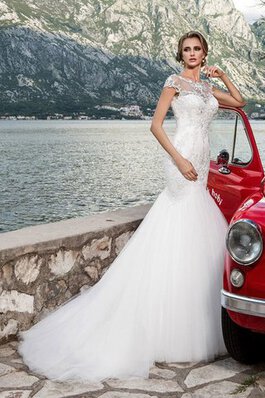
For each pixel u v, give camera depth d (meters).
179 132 3.87
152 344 3.62
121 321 3.68
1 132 154.38
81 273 4.41
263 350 3.69
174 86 3.82
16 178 50.31
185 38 3.91
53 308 4.21
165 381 3.41
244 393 3.26
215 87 4.29
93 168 58.59
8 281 3.90
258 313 3.18
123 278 3.83
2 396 3.21
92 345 3.64
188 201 3.84
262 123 102.50
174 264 3.73
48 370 3.50
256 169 4.57
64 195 40.72
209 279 3.76
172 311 3.66
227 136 4.80
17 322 3.98
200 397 3.22
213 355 3.72
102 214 5.11
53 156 74.00
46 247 4.11
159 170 56.66
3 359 3.69
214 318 3.73
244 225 3.19
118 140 115.19
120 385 3.36
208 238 3.83
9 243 3.97
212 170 4.89
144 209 5.38
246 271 3.22
